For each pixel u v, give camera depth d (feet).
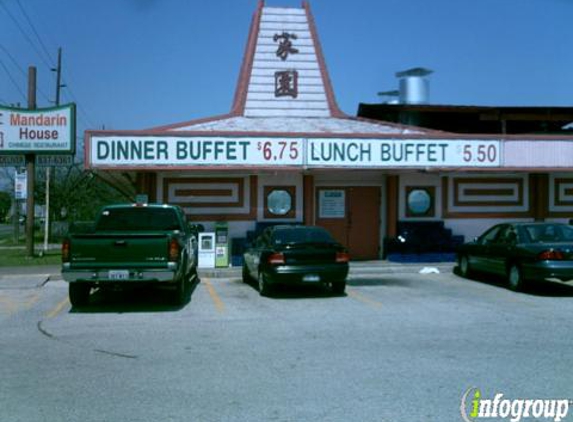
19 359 25.04
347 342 27.86
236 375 22.34
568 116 76.43
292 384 21.08
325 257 42.39
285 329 31.19
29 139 67.62
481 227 66.23
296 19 69.10
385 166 57.77
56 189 119.85
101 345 27.61
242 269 54.13
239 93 67.62
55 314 36.55
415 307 38.17
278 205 62.95
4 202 234.58
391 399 19.33
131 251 37.06
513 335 29.25
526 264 42.96
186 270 42.47
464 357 24.79
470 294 43.80
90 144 54.75
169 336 29.58
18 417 17.97
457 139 59.00
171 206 44.57
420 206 65.41
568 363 23.73
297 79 68.18
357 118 66.54
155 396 19.88
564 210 67.46
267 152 56.49
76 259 36.96
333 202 65.05
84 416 18.01
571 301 40.29
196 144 55.67
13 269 59.06
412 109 74.38
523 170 60.39
